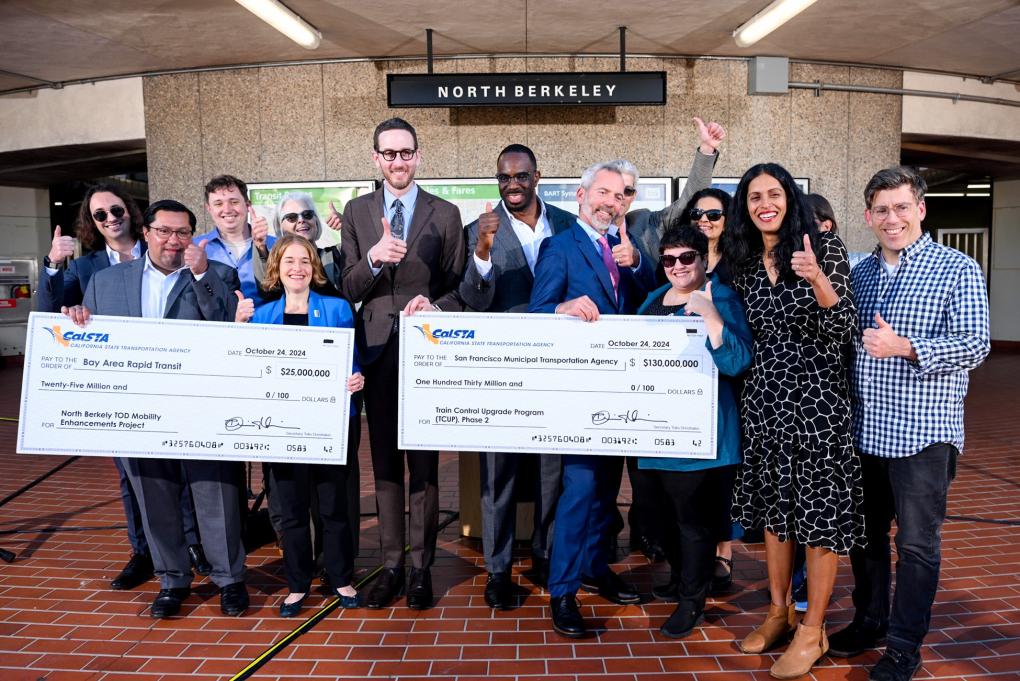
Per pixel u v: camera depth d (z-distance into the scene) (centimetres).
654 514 342
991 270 1473
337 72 811
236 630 326
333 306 342
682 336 310
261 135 824
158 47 753
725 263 303
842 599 353
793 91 838
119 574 392
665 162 819
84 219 398
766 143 837
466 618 338
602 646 308
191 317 345
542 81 728
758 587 371
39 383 329
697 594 313
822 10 680
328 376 331
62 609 351
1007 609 338
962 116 928
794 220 271
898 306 267
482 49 785
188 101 834
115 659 299
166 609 340
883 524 290
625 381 313
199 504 343
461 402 325
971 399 949
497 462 347
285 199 501
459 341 323
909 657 267
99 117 878
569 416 320
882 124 868
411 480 351
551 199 813
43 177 1220
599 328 315
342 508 346
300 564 341
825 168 853
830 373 266
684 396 310
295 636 319
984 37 761
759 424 276
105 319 329
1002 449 671
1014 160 1173
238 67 821
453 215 361
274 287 349
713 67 820
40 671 290
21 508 526
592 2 649
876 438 268
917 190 266
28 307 1361
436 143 812
